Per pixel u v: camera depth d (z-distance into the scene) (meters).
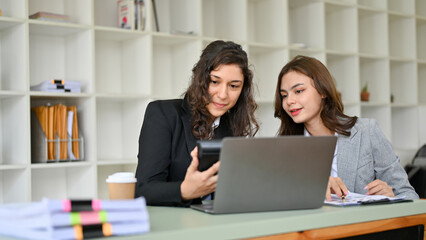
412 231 1.42
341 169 2.03
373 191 1.75
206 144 1.29
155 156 1.62
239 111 1.85
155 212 1.29
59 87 2.85
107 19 3.34
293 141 1.21
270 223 1.12
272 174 1.22
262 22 3.85
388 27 4.52
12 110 2.86
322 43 3.82
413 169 3.35
